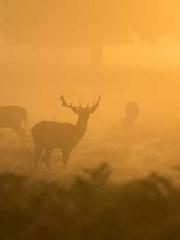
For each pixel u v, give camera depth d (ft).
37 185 144.97
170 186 144.56
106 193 138.41
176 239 111.55
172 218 121.60
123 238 111.75
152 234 113.39
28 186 144.36
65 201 132.26
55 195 136.46
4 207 128.47
